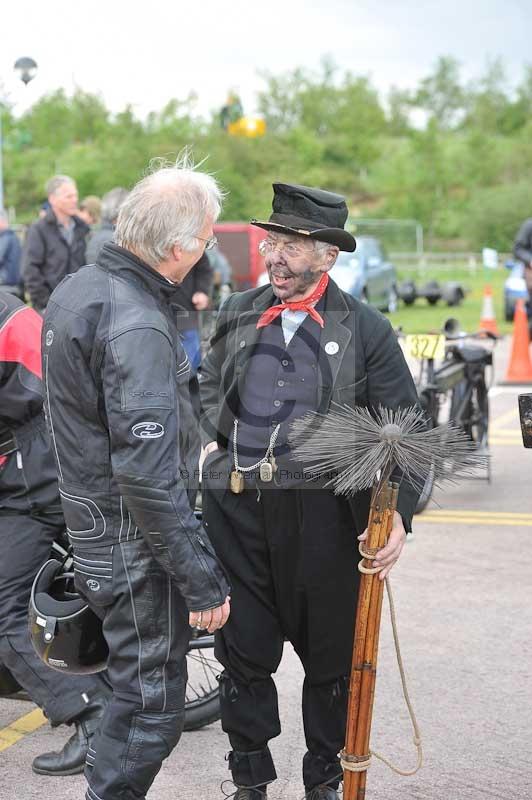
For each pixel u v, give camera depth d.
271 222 3.55
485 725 4.75
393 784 4.22
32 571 4.29
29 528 4.27
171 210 3.14
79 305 3.13
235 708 3.77
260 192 47.47
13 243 13.94
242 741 3.79
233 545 3.70
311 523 3.59
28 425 4.24
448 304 29.80
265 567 3.69
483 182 68.00
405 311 28.06
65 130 58.38
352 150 83.25
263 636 3.72
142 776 3.27
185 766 4.40
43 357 3.22
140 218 3.15
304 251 3.54
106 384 3.07
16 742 4.66
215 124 53.91
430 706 4.95
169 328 3.20
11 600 4.27
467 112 99.62
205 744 4.61
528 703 4.98
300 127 78.75
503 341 20.22
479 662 5.46
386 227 44.59
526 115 95.12
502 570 6.98
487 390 9.55
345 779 3.37
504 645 5.68
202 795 4.17
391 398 3.63
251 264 24.62
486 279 41.25
